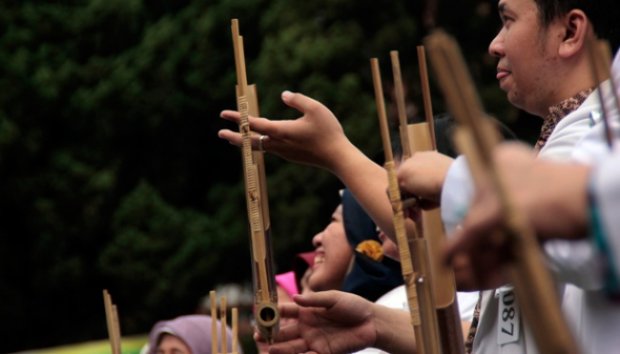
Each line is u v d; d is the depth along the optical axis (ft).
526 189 9.10
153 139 82.69
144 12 83.20
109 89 81.82
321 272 25.41
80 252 83.30
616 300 9.22
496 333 15.40
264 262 15.72
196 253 80.43
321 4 76.64
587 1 15.65
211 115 82.33
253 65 77.87
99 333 83.46
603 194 8.94
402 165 13.19
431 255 13.96
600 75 11.48
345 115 73.82
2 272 83.05
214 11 80.84
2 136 81.41
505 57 16.15
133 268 80.69
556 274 11.52
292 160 16.66
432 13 76.02
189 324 28.02
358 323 16.52
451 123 21.44
